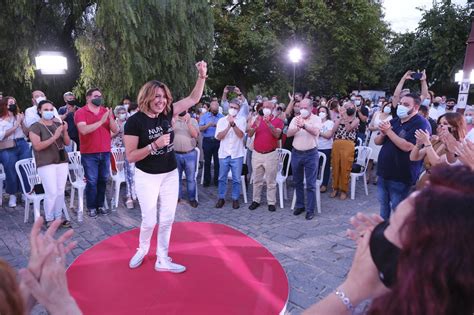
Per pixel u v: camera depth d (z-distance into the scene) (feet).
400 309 2.55
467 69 48.62
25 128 19.12
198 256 12.84
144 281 11.09
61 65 22.82
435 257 2.44
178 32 33.55
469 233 2.39
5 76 32.68
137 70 31.73
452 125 12.12
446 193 2.59
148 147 10.29
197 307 9.80
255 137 18.69
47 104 14.69
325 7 56.44
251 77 67.72
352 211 18.61
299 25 56.65
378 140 13.50
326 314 3.30
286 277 11.45
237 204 19.25
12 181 18.63
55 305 3.57
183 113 18.90
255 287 10.80
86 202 18.37
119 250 13.30
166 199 11.27
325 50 60.54
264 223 16.88
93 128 16.17
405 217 2.85
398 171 12.62
